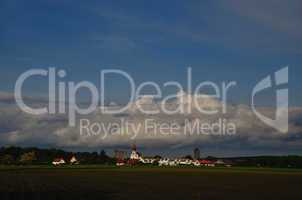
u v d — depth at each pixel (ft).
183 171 568.00
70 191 214.90
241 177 417.28
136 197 193.57
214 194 218.59
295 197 207.00
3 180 294.87
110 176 393.91
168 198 192.44
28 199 177.06
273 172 564.71
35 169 540.93
